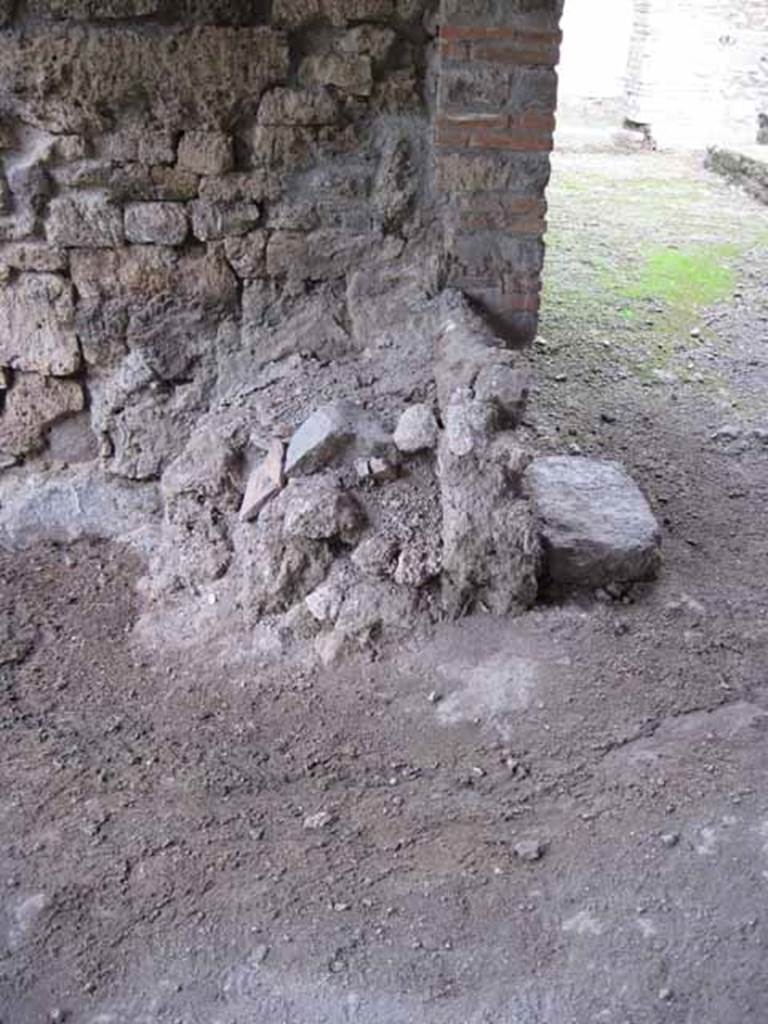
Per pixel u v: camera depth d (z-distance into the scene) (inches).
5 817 109.3
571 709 121.6
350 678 128.4
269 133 143.8
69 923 96.7
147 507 159.8
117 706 126.5
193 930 96.0
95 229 145.5
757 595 145.6
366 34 140.4
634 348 221.8
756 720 119.2
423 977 91.2
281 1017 88.1
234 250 149.5
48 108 138.8
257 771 116.1
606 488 153.6
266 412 145.0
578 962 91.9
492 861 102.6
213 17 136.7
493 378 134.8
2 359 151.6
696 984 89.3
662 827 104.6
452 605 133.0
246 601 135.8
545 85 142.6
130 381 153.7
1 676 131.4
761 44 421.4
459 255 152.6
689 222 306.2
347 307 154.7
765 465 183.3
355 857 104.0
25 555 155.5
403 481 136.3
